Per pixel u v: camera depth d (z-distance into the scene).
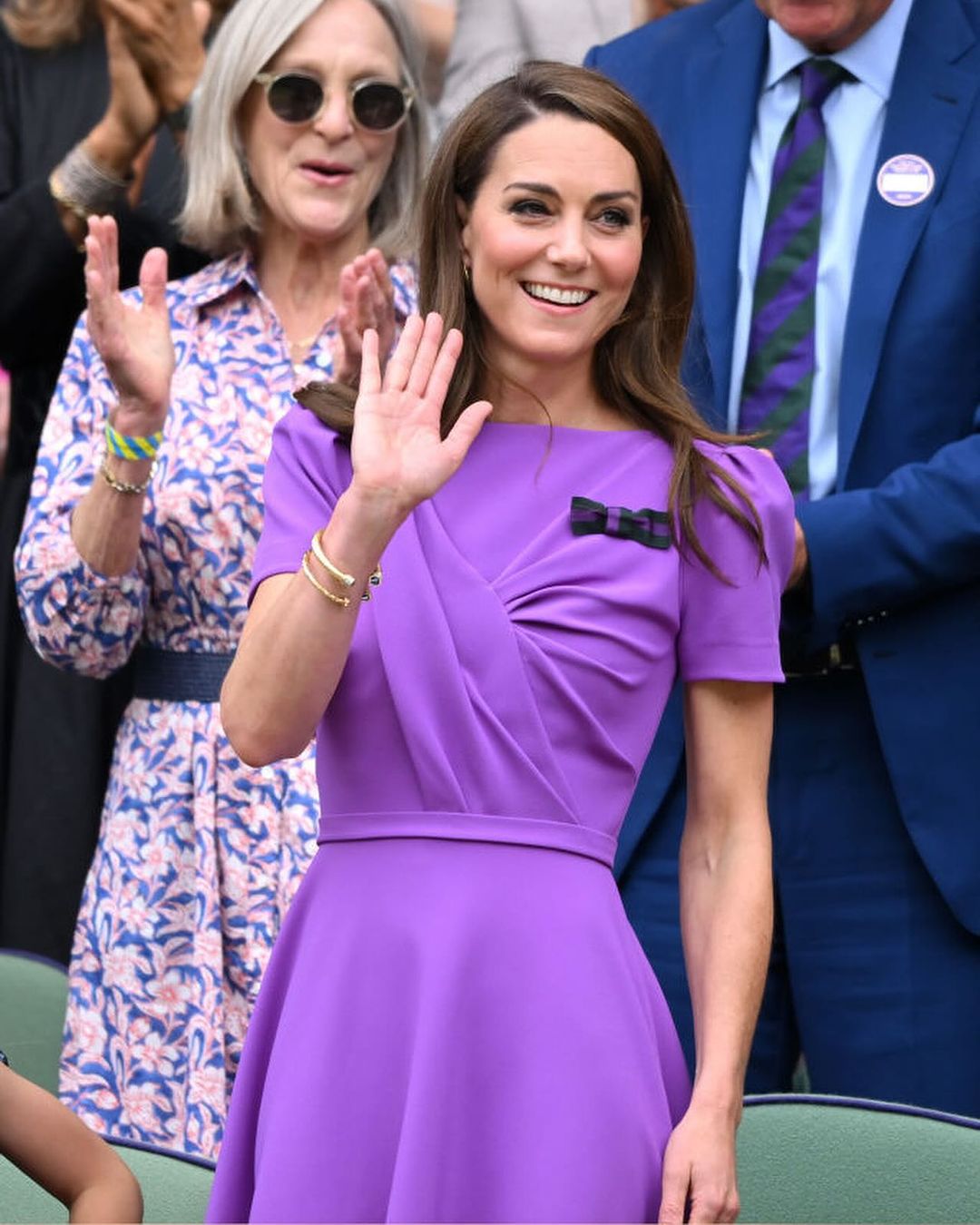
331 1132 9.01
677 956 13.73
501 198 10.02
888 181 14.27
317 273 14.98
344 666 9.45
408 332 9.41
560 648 9.52
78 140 17.75
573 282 9.97
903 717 13.73
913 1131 10.35
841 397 14.03
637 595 9.71
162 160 16.95
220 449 14.16
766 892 9.88
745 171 14.69
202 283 14.92
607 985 9.21
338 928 9.32
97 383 14.49
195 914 13.55
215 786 13.65
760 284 14.46
